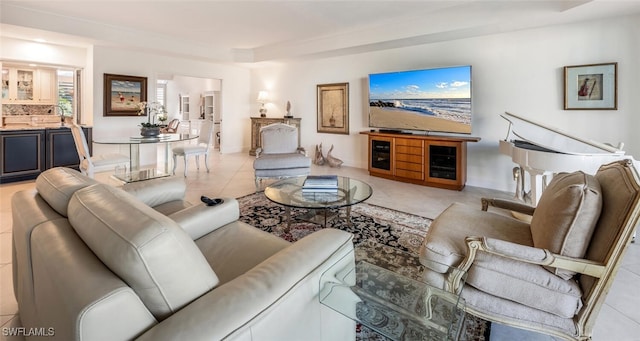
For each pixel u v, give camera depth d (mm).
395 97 5320
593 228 1336
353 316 1346
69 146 5270
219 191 4375
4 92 5141
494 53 4559
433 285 1563
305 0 3955
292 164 4348
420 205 3828
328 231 1442
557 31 4066
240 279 1020
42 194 1430
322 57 6500
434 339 1236
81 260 894
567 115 4090
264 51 6801
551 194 1591
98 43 5227
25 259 1222
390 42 5094
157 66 6344
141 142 4438
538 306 1393
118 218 939
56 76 5660
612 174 1500
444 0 3979
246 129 8430
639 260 2393
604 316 1749
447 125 4812
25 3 4098
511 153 3441
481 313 1489
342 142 6570
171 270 852
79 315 716
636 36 3613
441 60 5047
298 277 1082
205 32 5504
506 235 1713
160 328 781
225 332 803
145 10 4340
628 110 3715
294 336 1048
